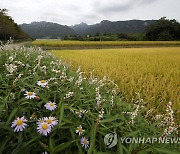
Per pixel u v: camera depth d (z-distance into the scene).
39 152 1.75
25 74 3.12
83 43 50.25
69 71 4.56
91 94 2.86
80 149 1.64
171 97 5.71
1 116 1.89
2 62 3.82
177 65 13.37
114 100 3.02
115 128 2.02
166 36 96.62
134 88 6.48
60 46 46.44
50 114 1.97
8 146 1.61
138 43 60.03
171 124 1.95
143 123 2.43
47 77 3.10
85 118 2.20
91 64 11.85
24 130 1.72
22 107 2.06
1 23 56.41
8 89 2.39
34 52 6.50
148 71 10.45
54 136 1.90
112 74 8.70
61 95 2.41
